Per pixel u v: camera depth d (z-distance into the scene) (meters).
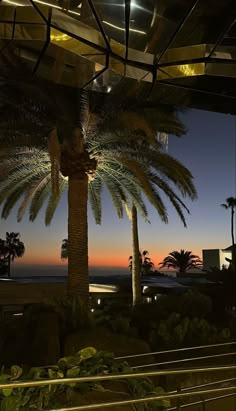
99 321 8.95
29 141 12.77
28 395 2.68
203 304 11.18
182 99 5.25
